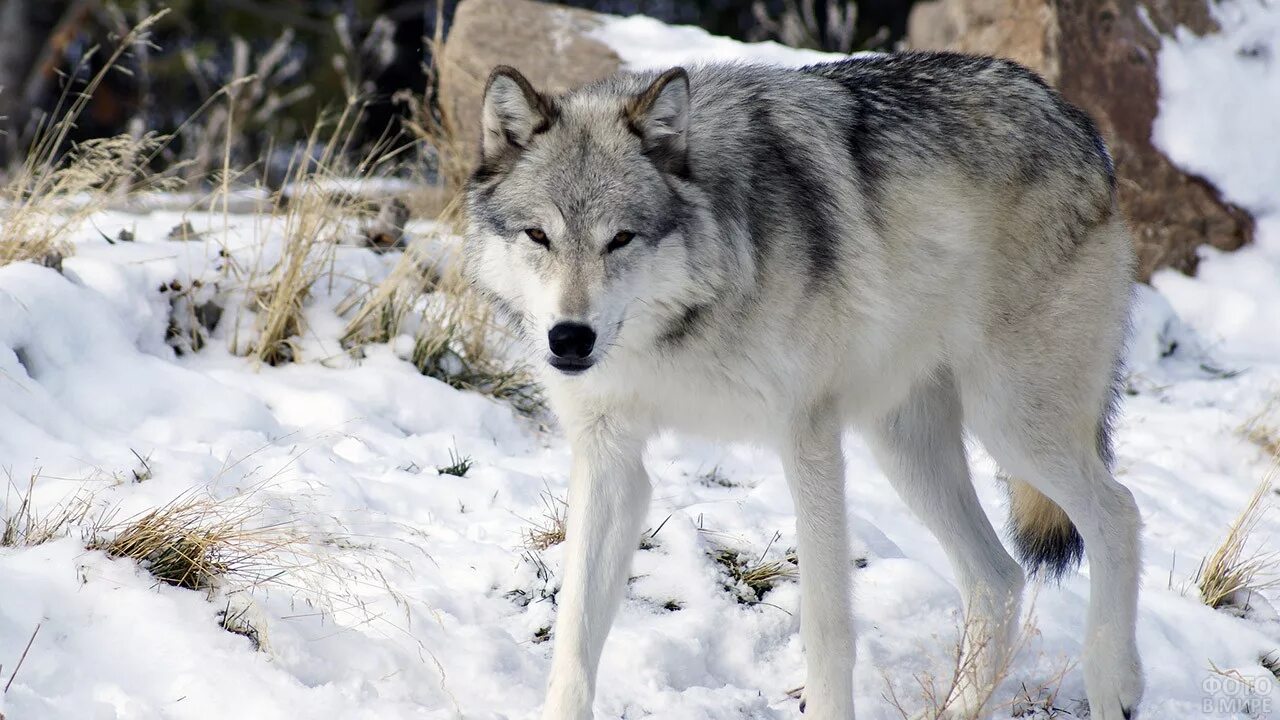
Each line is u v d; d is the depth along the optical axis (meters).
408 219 18.69
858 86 10.77
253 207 20.05
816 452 9.69
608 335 8.90
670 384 9.51
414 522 11.56
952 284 10.43
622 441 9.52
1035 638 11.13
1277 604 12.84
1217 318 21.12
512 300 9.54
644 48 22.20
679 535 11.45
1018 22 22.66
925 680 10.17
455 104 21.22
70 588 8.77
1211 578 12.63
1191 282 21.55
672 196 9.23
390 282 15.37
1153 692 10.77
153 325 14.27
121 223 16.94
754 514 12.35
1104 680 10.05
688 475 13.78
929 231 10.30
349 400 13.85
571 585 9.09
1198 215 21.88
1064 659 11.01
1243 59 22.97
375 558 10.43
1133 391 18.72
